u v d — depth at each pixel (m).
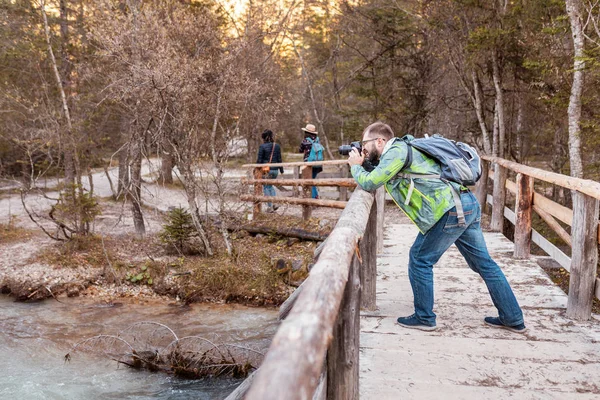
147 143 9.12
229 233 9.77
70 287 7.90
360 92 16.95
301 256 8.34
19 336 6.25
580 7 8.83
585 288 3.70
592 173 10.10
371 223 3.93
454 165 3.02
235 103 8.55
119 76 8.75
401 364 3.02
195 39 8.55
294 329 0.95
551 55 10.28
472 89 15.45
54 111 10.54
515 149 16.22
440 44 14.64
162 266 8.21
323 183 8.73
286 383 0.76
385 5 16.38
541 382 2.79
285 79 19.59
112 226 11.45
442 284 4.70
